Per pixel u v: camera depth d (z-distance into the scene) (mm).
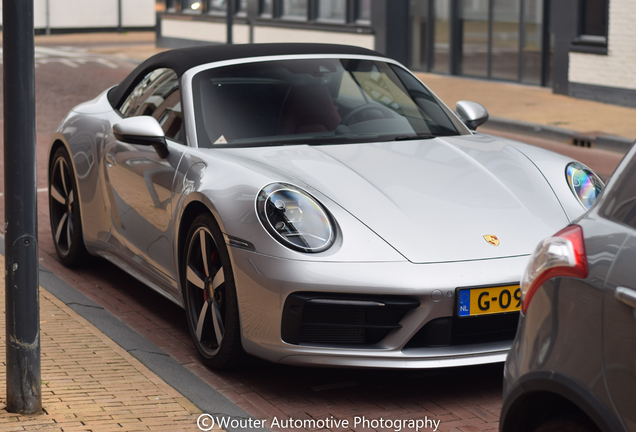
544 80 16875
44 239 6254
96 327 4281
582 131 11797
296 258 3348
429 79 18641
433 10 19359
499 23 17734
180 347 4160
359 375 3791
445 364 3363
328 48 5012
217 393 3520
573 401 1956
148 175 4352
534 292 2125
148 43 31391
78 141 5227
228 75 4547
